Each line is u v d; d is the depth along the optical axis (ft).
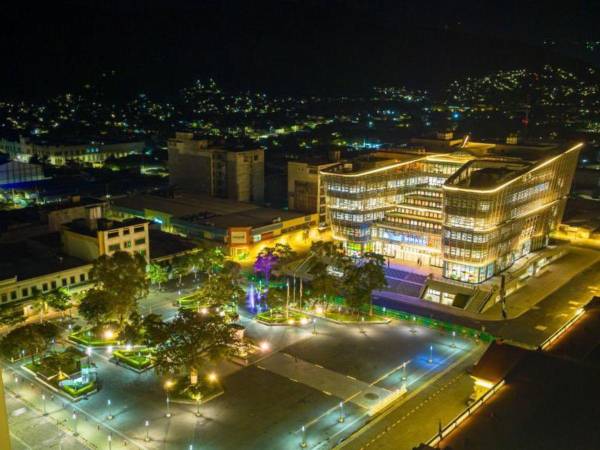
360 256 632.79
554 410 303.89
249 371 434.71
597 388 325.83
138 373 433.07
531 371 346.95
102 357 458.91
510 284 597.52
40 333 427.74
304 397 397.80
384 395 399.44
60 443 344.69
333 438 350.43
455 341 485.15
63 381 409.49
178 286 618.44
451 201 579.07
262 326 516.73
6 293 525.34
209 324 407.85
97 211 618.03
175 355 393.50
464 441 276.82
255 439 349.82
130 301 485.56
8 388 408.87
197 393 394.11
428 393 401.29
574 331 421.18
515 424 291.38
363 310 542.57
